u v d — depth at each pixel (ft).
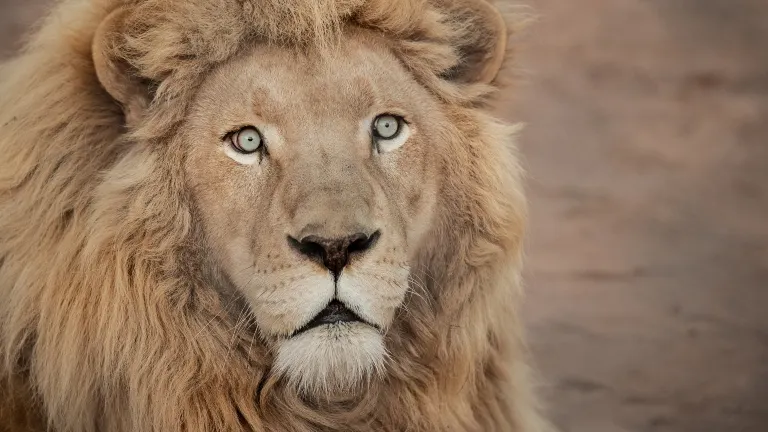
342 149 19.65
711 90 58.49
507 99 23.65
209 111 19.97
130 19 20.25
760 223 45.60
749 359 34.86
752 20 66.18
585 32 63.72
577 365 34.19
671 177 49.75
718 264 41.78
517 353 23.89
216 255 20.04
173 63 20.07
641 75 59.67
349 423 21.17
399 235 19.93
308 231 18.83
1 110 21.35
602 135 53.57
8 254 20.56
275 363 20.01
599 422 31.09
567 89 57.82
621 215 45.70
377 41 20.85
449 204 21.52
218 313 20.17
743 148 52.80
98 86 20.63
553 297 38.65
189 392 20.01
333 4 20.21
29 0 55.42
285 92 19.76
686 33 64.39
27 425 21.15
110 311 19.80
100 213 19.85
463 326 21.74
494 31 22.25
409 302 21.11
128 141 20.39
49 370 20.08
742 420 31.58
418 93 21.12
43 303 20.04
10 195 20.63
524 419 24.06
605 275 40.50
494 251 21.74
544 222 44.70
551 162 50.60
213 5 20.16
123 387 20.15
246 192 19.76
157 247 19.92
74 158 20.45
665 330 36.60
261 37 20.20
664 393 32.89
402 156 20.52
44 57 21.15
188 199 20.10
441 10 22.08
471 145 21.74
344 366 19.42
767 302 38.78
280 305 19.30
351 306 19.21
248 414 20.40
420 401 21.63
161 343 19.93
